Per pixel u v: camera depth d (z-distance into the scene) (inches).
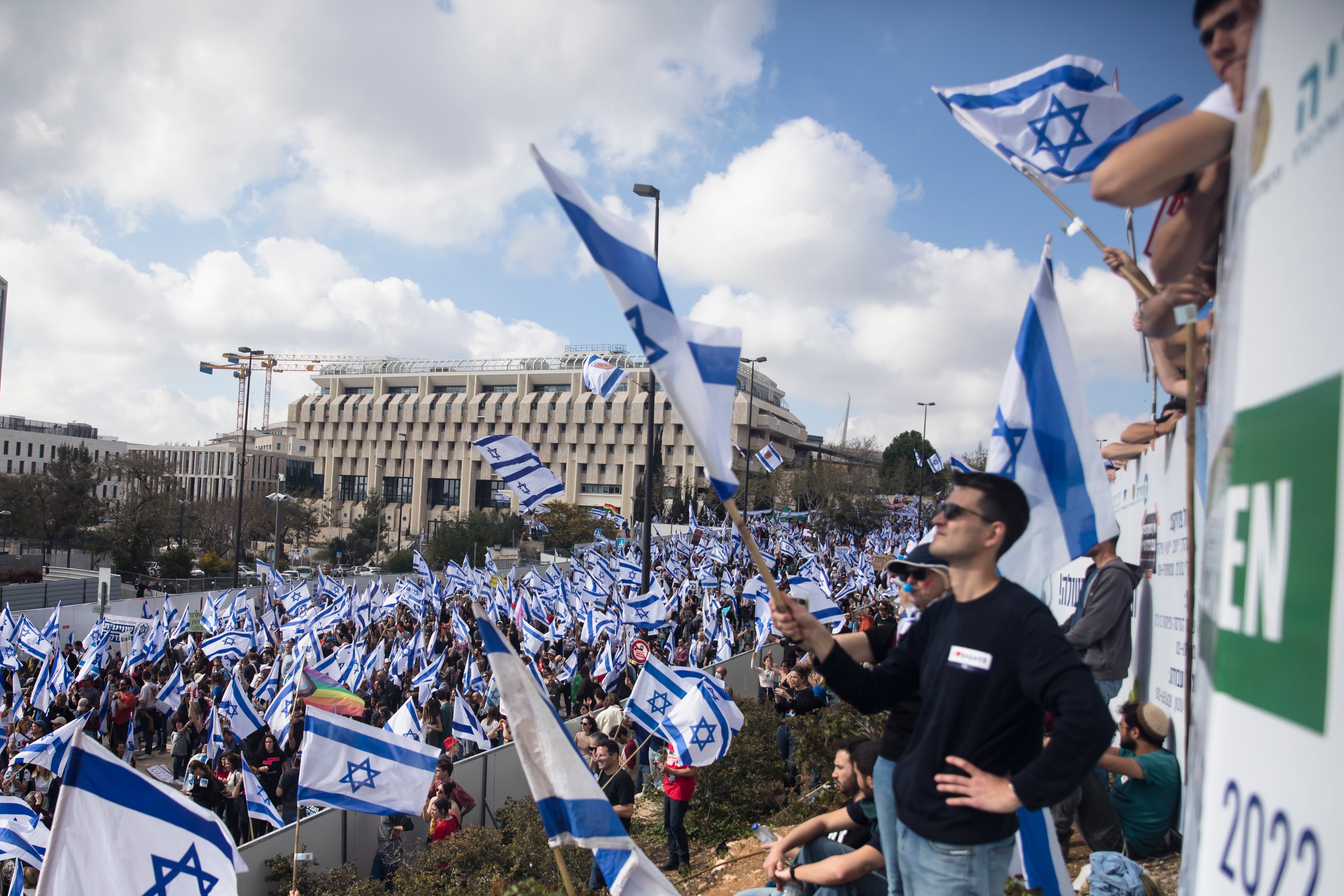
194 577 1722.4
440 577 1278.3
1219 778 53.7
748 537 112.0
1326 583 43.3
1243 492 52.7
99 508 2092.8
